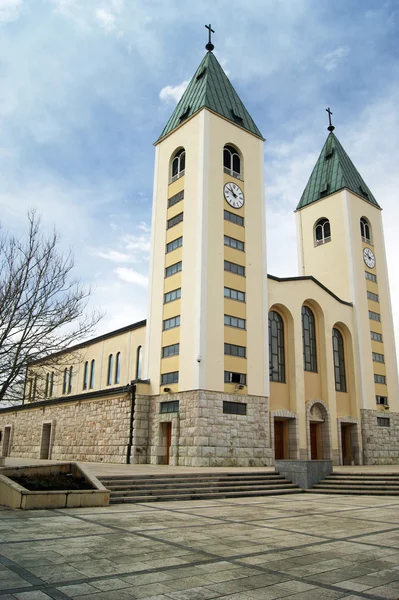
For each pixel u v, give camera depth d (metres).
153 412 30.55
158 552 7.97
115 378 39.97
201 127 33.41
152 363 31.70
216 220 31.72
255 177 35.66
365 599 5.83
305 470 20.70
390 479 20.58
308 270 46.69
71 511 12.53
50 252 20.45
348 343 41.56
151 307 33.19
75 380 46.03
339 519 12.17
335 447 36.69
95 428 34.72
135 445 29.86
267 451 29.64
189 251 31.22
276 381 34.22
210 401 27.77
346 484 20.55
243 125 36.12
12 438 49.19
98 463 30.09
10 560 7.24
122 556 7.64
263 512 13.35
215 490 17.92
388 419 41.78
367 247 45.56
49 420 42.19
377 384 41.97
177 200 33.69
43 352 19.84
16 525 10.21
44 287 19.97
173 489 17.09
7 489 13.46
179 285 31.25
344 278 43.44
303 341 37.78
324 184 47.34
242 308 31.36
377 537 9.70
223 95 36.31
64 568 6.87
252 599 5.75
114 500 14.63
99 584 6.17
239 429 28.66
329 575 6.84
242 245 32.88
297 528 10.65
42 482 14.20
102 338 42.94
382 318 44.59
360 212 46.00
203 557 7.71
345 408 39.81
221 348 29.30
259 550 8.32
